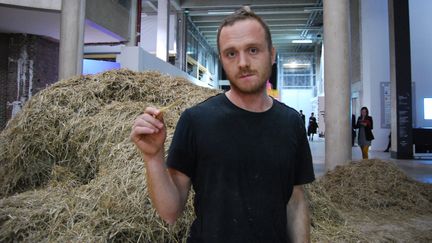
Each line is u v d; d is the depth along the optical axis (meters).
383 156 10.23
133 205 2.19
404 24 9.71
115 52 14.94
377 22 12.77
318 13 19.69
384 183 4.49
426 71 12.34
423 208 3.96
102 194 2.37
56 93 3.71
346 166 5.14
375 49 12.71
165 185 0.91
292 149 0.99
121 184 2.38
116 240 2.09
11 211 2.40
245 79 0.94
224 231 0.92
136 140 0.89
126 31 12.20
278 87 30.69
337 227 2.95
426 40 12.35
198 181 0.96
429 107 12.27
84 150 3.18
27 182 3.30
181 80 4.29
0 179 3.40
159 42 16.23
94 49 14.41
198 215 0.98
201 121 0.96
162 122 0.89
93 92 3.75
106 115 3.39
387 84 12.55
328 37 6.08
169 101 3.74
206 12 19.55
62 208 2.39
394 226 3.34
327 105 6.07
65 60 8.34
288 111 1.04
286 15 21.08
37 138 3.40
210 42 27.69
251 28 0.94
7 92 11.39
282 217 0.97
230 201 0.93
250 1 18.28
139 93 3.88
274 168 0.94
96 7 9.77
